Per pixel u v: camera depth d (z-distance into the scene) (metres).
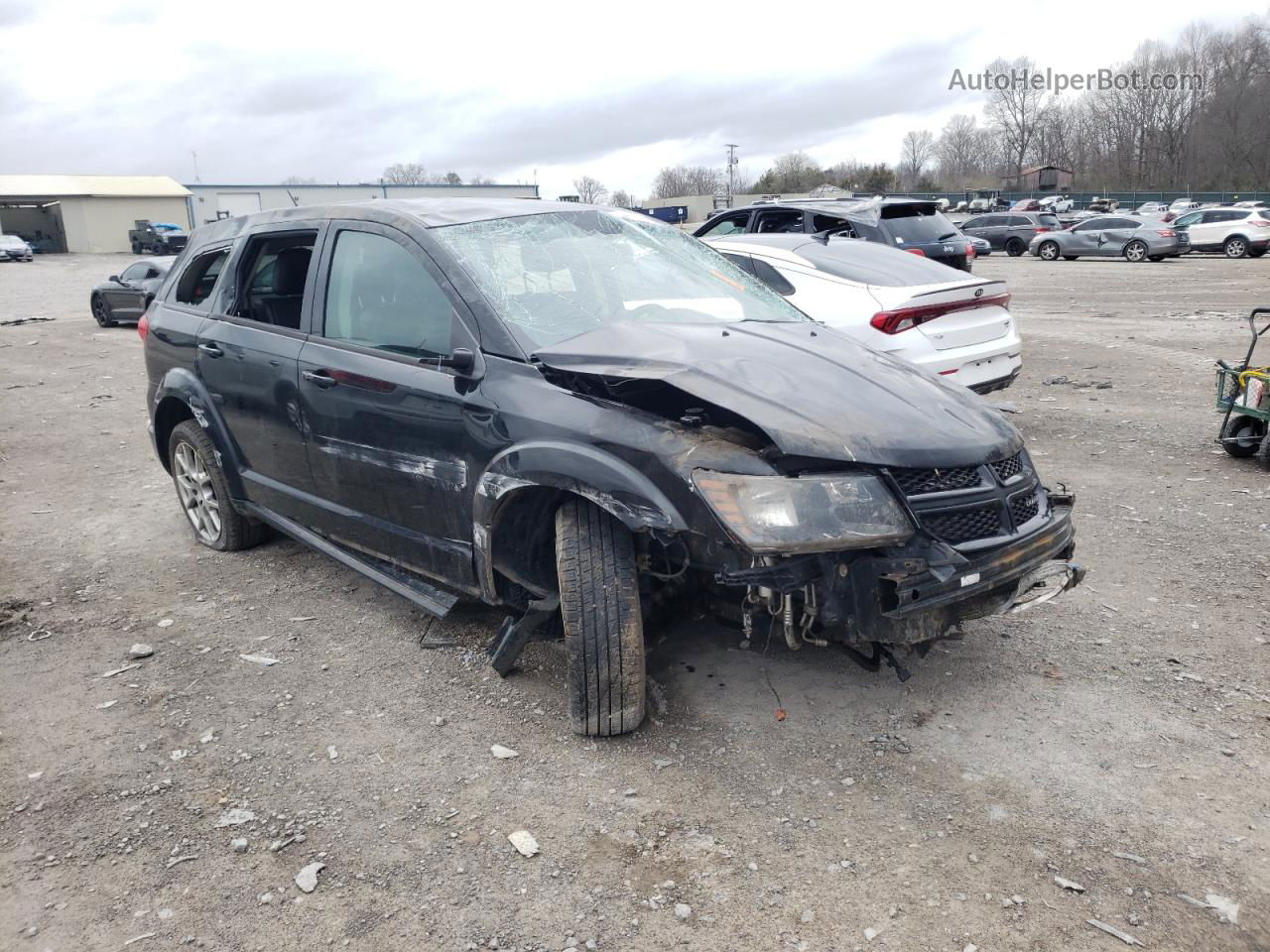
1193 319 15.10
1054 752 3.15
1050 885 2.54
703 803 2.92
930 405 3.25
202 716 3.53
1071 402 8.96
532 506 3.42
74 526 5.89
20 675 3.89
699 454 2.90
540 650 3.98
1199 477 6.26
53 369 12.83
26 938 2.44
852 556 2.88
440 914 2.49
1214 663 3.73
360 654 4.01
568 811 2.90
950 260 10.18
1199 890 2.50
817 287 7.13
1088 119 98.31
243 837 2.82
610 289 3.93
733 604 3.29
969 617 3.06
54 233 63.38
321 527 4.38
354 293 4.05
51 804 3.01
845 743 3.22
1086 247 31.58
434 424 3.56
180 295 5.40
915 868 2.61
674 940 2.38
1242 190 83.56
